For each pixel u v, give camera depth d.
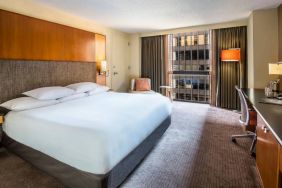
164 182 1.94
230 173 2.08
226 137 3.10
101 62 4.77
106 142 1.64
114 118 2.11
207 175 2.05
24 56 3.08
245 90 3.45
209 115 4.41
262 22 3.81
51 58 3.51
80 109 2.55
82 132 1.73
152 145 2.62
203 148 2.71
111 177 1.68
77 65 4.07
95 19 4.36
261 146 1.84
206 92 5.89
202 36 5.62
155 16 4.16
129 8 3.60
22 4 3.10
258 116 2.00
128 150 1.94
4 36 2.82
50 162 1.94
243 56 4.73
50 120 2.05
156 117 2.68
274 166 1.38
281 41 3.54
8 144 2.53
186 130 3.45
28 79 3.14
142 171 2.15
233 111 4.76
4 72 2.82
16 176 2.06
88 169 1.63
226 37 4.89
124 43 5.98
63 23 3.85
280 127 1.35
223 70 5.04
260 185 1.87
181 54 5.95
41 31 3.34
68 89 3.35
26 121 2.20
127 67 6.19
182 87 6.27
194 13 3.97
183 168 2.20
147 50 6.04
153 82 6.04
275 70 2.83
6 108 2.68
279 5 3.56
